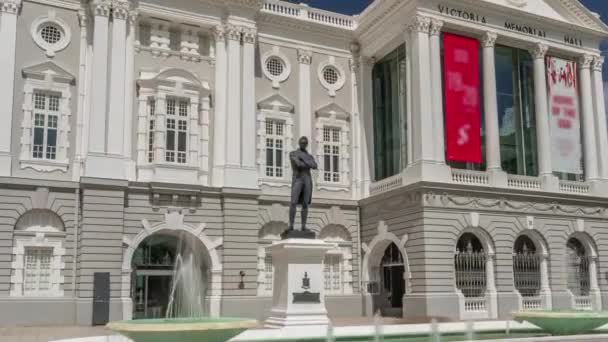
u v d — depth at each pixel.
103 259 26.86
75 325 26.30
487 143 31.95
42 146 27.67
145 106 29.36
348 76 35.25
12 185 26.41
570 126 34.84
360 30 34.75
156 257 30.12
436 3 31.30
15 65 27.47
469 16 32.22
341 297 32.38
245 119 30.80
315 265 18.91
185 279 29.75
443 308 28.41
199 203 29.39
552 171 33.50
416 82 30.42
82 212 26.97
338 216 33.28
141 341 11.45
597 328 17.50
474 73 32.22
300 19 33.66
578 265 33.47
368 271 32.94
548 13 34.69
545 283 31.78
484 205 30.47
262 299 29.61
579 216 33.31
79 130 28.25
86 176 27.00
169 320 12.36
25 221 26.69
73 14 28.95
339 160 34.28
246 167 30.38
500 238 30.61
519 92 34.19
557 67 35.06
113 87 28.28
